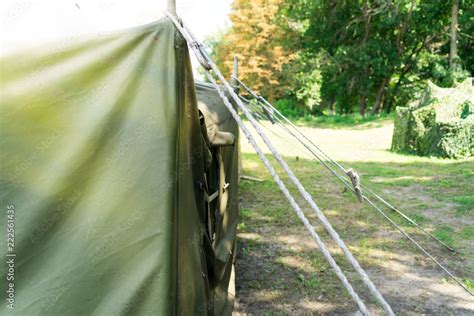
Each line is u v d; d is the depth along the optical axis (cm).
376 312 420
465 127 1319
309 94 3588
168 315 188
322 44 3459
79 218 191
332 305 432
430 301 445
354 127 2575
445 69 2825
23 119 191
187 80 232
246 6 3312
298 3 3362
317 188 988
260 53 3375
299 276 494
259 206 821
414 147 1495
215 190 385
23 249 185
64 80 199
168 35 214
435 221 714
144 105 202
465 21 2769
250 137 212
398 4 2817
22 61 197
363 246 604
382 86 3378
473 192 898
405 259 557
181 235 223
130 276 188
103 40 208
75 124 196
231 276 435
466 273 512
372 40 3197
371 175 1129
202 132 274
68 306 185
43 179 190
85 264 188
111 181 195
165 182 195
